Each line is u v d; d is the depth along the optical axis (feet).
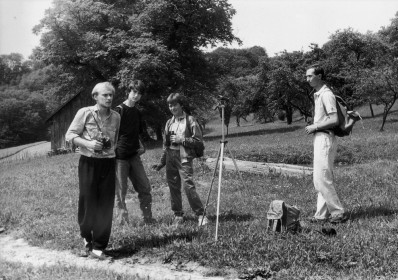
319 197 27.68
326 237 23.09
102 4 131.13
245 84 253.03
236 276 20.02
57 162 82.89
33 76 326.85
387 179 40.09
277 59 211.82
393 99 123.44
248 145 91.30
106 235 23.30
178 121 28.81
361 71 133.69
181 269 21.21
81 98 145.38
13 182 55.62
